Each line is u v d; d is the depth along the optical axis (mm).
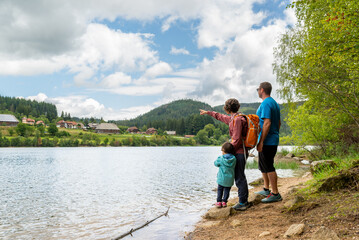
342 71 9750
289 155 23812
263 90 5422
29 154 53969
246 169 18750
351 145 14633
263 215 4680
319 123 16219
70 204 9156
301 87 12398
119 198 9945
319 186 5238
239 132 5312
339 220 3406
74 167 25969
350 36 7074
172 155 52969
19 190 12672
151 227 5590
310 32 11328
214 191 10812
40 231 5980
